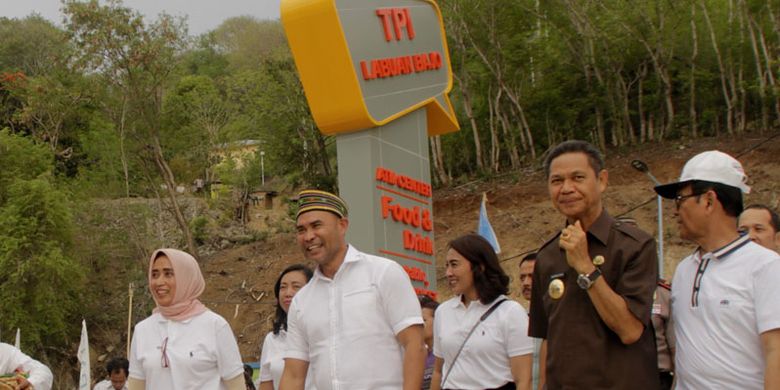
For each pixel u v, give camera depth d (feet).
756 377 13.48
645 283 13.33
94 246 107.45
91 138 121.19
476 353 20.30
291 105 107.34
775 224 18.79
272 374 23.36
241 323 97.55
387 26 53.72
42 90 118.21
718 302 13.87
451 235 95.40
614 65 103.76
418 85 56.34
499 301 20.48
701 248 14.67
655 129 104.88
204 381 20.06
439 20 59.41
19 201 97.09
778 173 82.69
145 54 106.73
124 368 37.19
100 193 115.03
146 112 112.78
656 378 13.69
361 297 16.08
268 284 104.12
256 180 144.56
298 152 108.58
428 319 25.54
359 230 52.08
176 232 122.72
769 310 13.23
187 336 20.16
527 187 97.35
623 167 93.25
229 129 143.95
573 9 102.94
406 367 15.80
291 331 16.94
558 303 13.93
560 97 108.37
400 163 54.19
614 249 13.58
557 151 14.34
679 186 14.61
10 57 195.21
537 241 87.56
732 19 97.04
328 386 15.84
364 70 51.39
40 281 92.89
